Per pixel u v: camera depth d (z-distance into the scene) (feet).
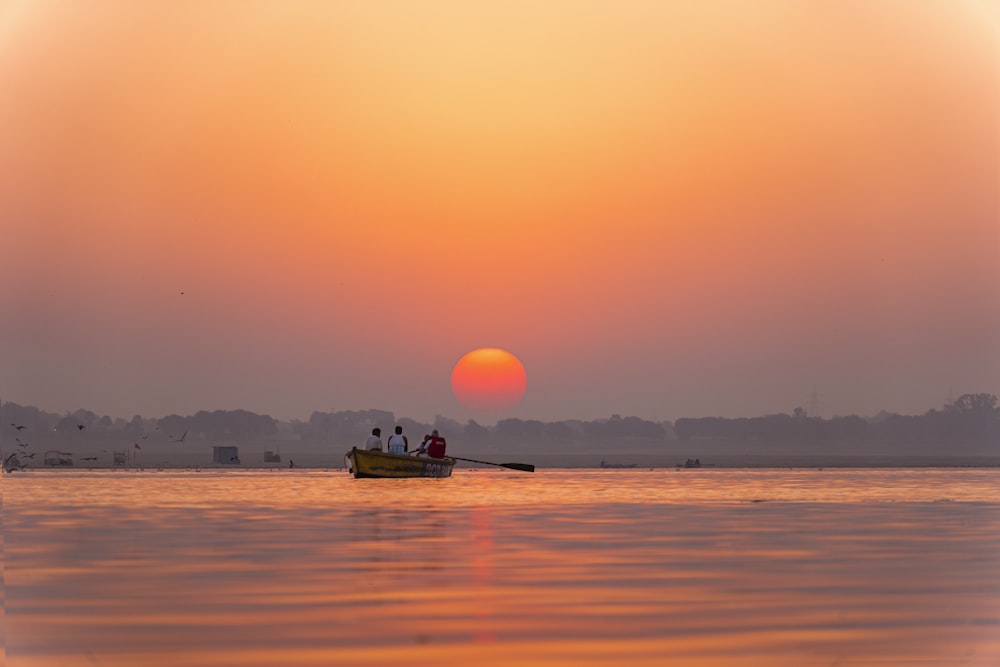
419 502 155.02
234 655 49.44
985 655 49.75
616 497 173.88
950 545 92.32
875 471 398.21
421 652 49.96
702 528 109.50
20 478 283.59
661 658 48.85
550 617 58.03
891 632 54.24
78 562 80.02
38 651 50.47
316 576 72.54
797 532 104.99
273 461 563.89
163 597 64.23
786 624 56.18
